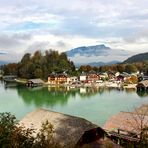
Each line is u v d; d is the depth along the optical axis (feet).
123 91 387.14
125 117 138.51
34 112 137.39
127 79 522.88
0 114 45.98
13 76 629.51
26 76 563.48
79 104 263.90
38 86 460.14
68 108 242.58
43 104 265.54
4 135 40.40
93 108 240.53
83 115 210.59
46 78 531.09
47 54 607.37
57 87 447.42
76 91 388.78
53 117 126.31
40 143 43.93
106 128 136.77
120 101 282.97
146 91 385.09
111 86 455.63
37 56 588.50
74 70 620.90
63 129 113.60
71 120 119.65
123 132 128.47
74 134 110.63
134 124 128.88
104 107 245.04
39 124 123.44
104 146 112.06
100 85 466.70
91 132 116.26
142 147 44.93
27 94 347.36
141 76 545.03
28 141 42.42
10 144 39.93
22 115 210.79
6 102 274.77
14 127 43.29
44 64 558.56
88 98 309.01
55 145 47.47
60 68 568.82
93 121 189.16
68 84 485.15
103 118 198.08
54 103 271.90
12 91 380.99
